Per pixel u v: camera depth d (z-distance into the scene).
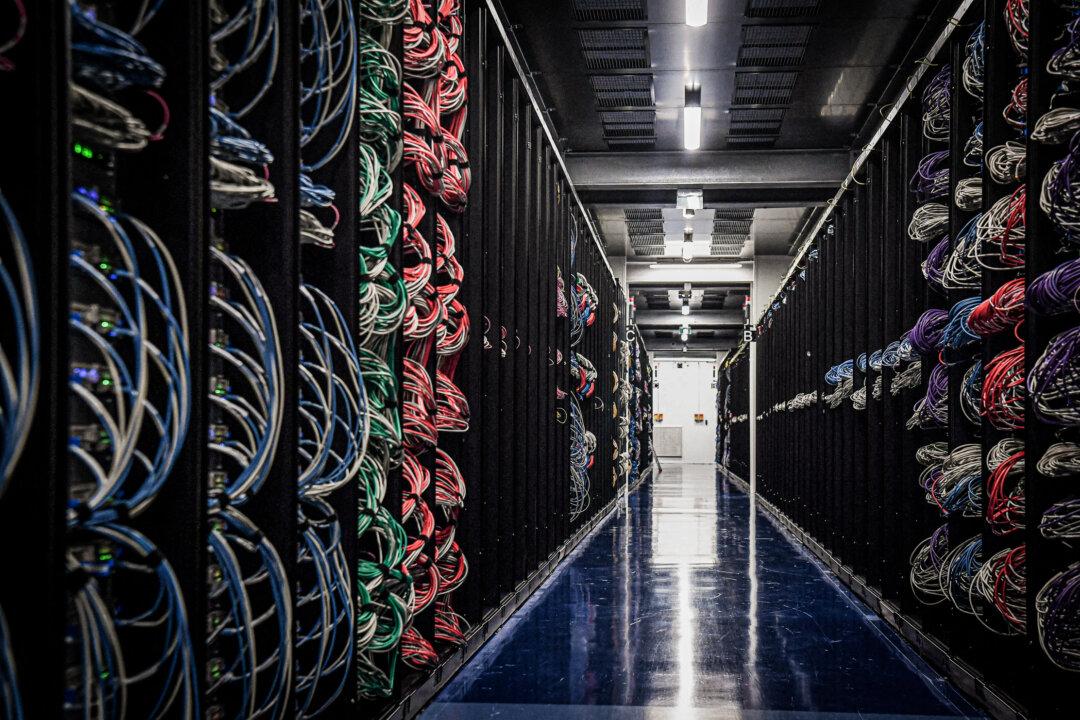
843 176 8.20
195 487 1.52
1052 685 2.59
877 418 5.32
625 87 6.93
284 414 1.89
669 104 7.27
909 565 4.41
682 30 5.95
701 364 31.50
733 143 8.21
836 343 6.43
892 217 4.83
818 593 5.67
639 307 19.47
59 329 1.15
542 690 3.41
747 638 4.36
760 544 8.28
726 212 10.74
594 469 9.34
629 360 14.49
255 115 1.92
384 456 2.49
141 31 1.54
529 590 5.36
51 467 1.13
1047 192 2.37
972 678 3.25
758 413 13.69
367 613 2.39
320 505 2.14
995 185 3.03
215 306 1.75
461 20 3.63
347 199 2.27
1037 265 2.57
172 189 1.53
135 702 1.59
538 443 5.85
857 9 5.59
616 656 3.97
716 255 13.50
